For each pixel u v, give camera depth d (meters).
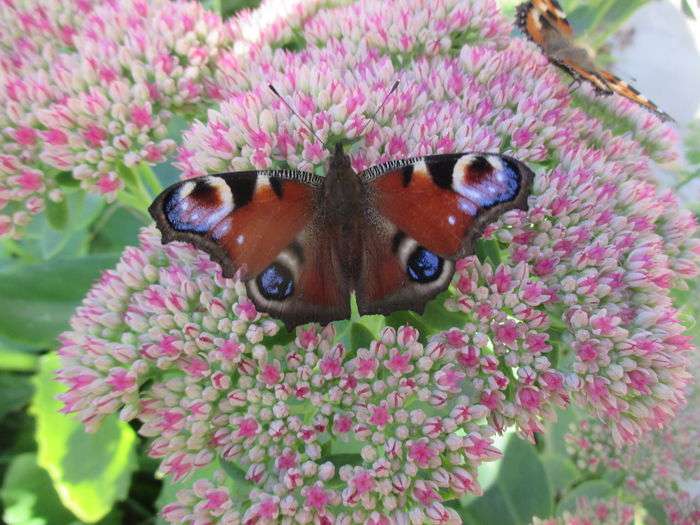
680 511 0.14
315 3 0.15
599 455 0.14
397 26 0.13
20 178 0.12
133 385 0.09
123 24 0.13
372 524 0.09
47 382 0.13
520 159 0.11
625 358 0.10
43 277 0.12
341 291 0.09
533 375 0.10
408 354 0.10
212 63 0.13
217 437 0.09
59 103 0.12
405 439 0.09
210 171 0.11
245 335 0.10
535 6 0.12
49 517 0.14
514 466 0.14
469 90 0.12
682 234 0.12
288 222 0.09
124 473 0.13
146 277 0.10
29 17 0.13
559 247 0.10
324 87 0.11
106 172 0.12
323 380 0.10
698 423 0.13
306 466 0.09
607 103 0.15
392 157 0.11
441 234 0.09
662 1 0.24
